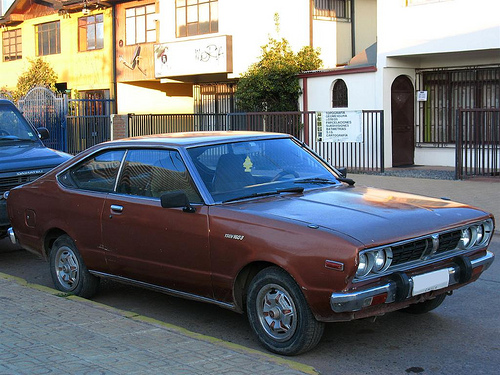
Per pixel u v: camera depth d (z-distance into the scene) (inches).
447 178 616.7
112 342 195.3
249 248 200.5
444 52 670.5
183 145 233.5
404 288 189.6
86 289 263.4
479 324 232.8
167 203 214.1
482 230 222.2
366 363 197.0
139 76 1051.3
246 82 836.6
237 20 879.7
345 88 767.1
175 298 273.6
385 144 725.3
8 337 199.9
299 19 878.4
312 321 191.9
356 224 193.9
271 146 251.8
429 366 194.4
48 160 361.7
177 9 954.1
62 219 264.4
